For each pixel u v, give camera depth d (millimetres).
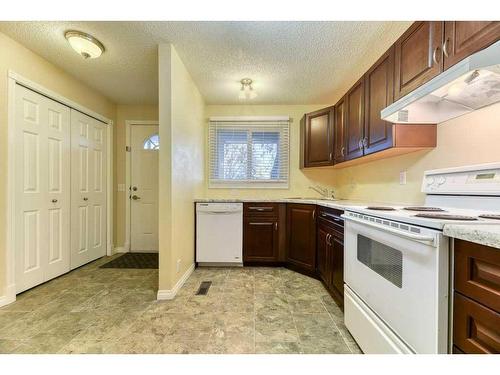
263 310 1786
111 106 3301
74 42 1820
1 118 1832
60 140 2443
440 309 786
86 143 2844
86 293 2057
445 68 1176
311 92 2934
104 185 3189
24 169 2043
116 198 3420
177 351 1318
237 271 2662
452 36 1139
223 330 1523
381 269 1141
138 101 3311
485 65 865
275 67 2311
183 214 2328
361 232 1316
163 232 1980
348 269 1503
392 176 2074
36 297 1972
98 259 3066
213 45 1952
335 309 1808
